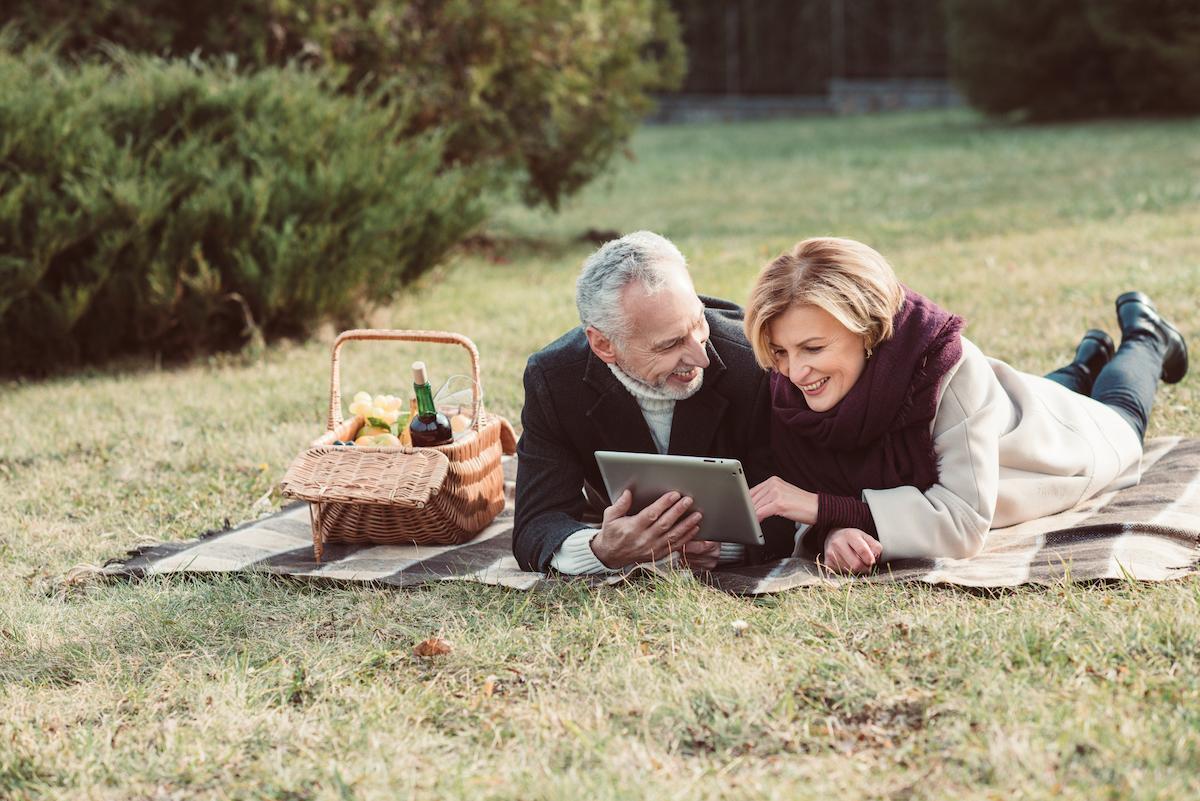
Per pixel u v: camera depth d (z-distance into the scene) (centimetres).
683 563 362
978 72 2344
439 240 845
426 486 378
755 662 302
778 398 360
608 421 362
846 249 333
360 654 326
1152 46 2114
